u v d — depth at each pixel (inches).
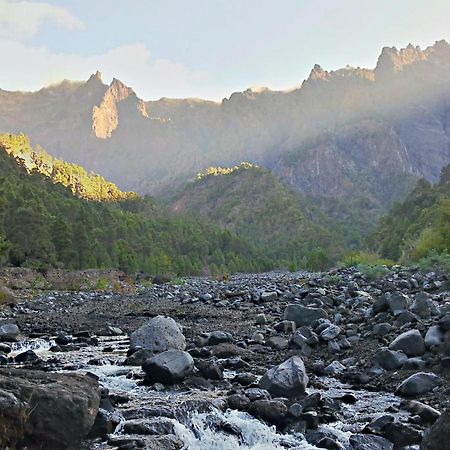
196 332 644.1
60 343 621.0
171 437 292.2
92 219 4303.6
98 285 1713.8
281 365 390.3
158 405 339.3
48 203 4335.6
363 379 421.7
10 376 294.8
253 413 329.7
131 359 488.1
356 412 344.5
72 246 3058.6
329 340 533.6
